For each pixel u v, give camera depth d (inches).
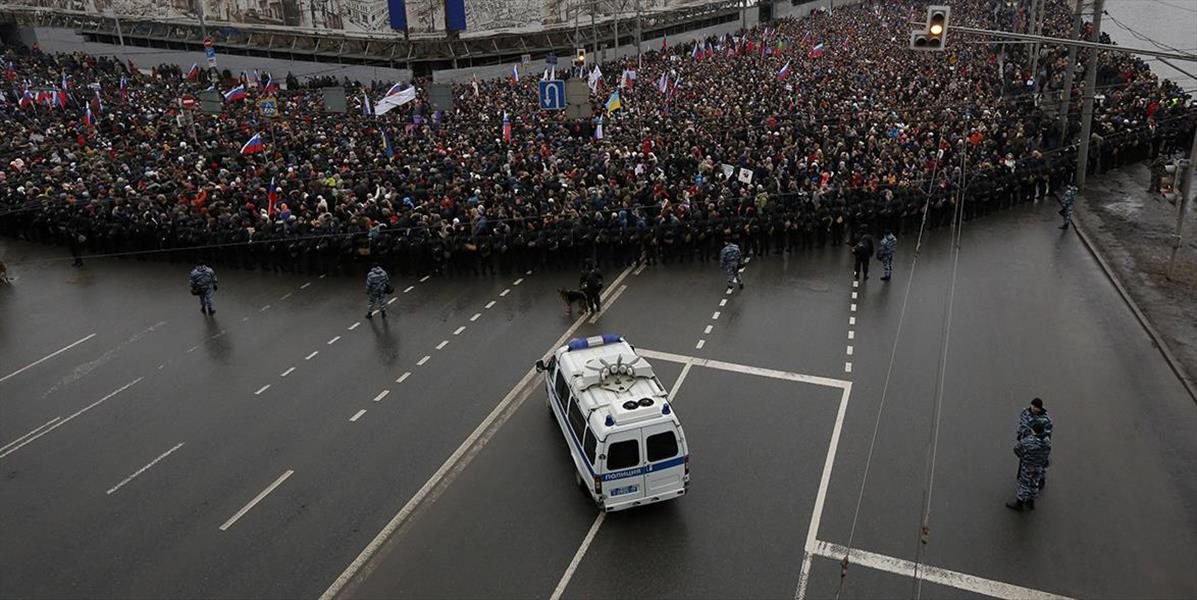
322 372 848.9
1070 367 807.1
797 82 1934.1
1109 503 606.5
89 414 783.7
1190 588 525.0
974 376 792.9
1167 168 1048.8
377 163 1325.0
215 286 997.2
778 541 579.2
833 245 1181.7
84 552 591.8
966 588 531.5
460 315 979.9
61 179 1288.1
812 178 1198.9
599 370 634.8
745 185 1177.4
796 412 741.9
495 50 2903.5
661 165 1310.3
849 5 4084.6
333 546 588.4
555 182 1194.0
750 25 4224.9
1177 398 745.6
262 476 673.6
